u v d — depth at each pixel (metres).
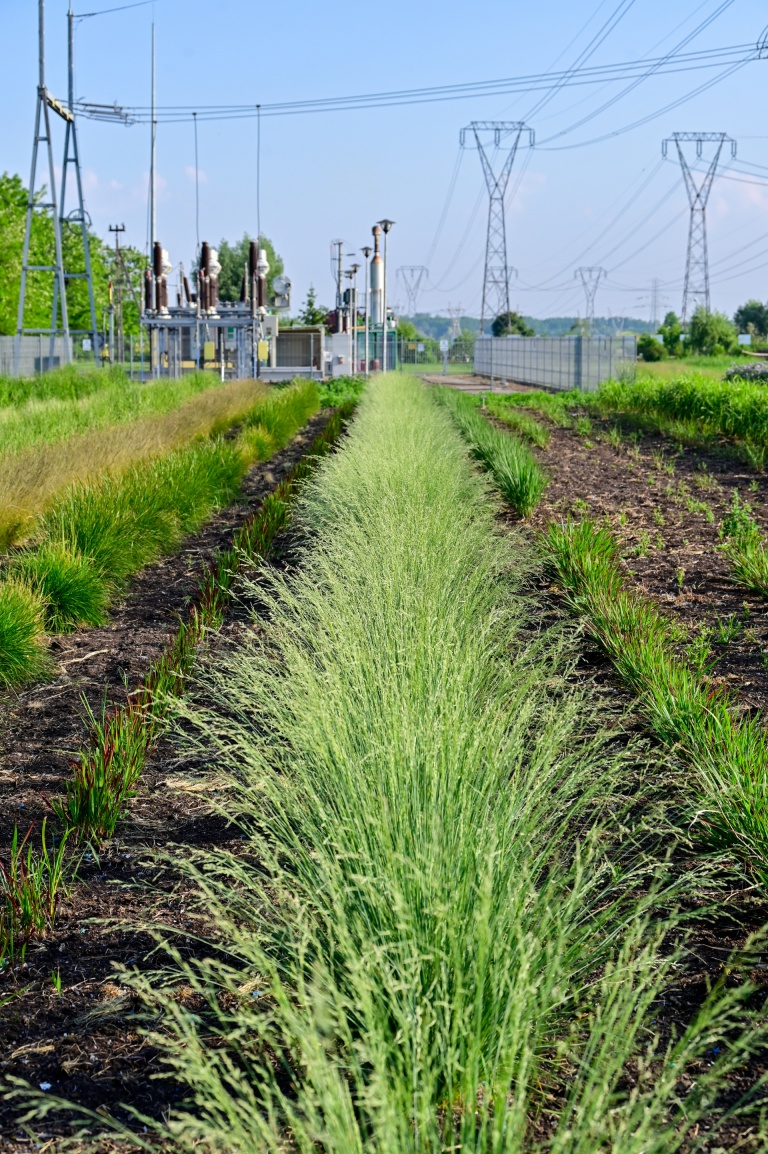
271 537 9.78
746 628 6.83
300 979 2.52
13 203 51.62
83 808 4.39
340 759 3.39
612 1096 2.27
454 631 4.68
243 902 3.30
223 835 4.24
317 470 11.99
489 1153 2.17
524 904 2.81
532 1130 2.53
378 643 4.75
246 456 15.77
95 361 37.06
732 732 4.43
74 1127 2.67
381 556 6.18
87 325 67.94
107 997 3.23
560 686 5.24
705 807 3.86
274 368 40.84
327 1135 2.04
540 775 3.70
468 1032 2.35
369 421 14.80
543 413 27.58
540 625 6.69
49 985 3.31
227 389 27.61
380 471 8.94
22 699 6.02
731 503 12.10
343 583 6.02
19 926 3.61
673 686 4.95
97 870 4.02
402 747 3.35
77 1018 3.13
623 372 32.91
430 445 11.05
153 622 7.69
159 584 8.88
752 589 7.79
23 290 36.31
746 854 3.75
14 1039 3.04
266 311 41.81
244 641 6.73
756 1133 2.53
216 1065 2.80
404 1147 2.04
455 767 3.27
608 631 6.15
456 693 3.80
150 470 11.80
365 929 2.81
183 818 4.43
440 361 79.94
